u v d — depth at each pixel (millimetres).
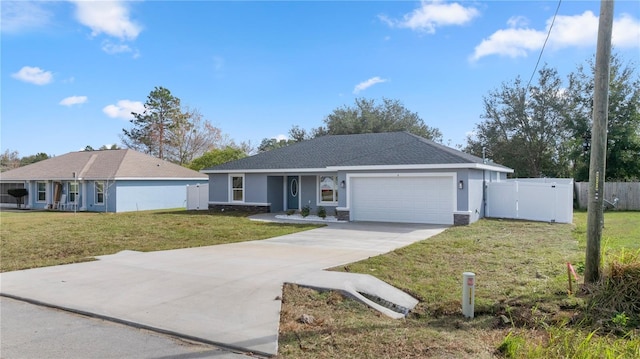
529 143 35531
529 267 8234
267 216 20297
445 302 6129
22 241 12945
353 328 5051
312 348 4457
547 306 5699
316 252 10297
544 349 4367
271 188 22328
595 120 6441
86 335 4949
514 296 6195
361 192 18297
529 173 35969
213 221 18203
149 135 47281
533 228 14781
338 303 6109
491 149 36969
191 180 31453
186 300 6223
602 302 5598
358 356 4227
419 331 4961
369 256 9656
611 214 20188
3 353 4383
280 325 5164
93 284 7309
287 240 12594
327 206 21141
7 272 8477
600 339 4672
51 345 4625
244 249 10914
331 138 24828
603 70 6371
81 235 14117
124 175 27016
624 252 6230
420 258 9305
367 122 43312
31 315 5770
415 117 45125
